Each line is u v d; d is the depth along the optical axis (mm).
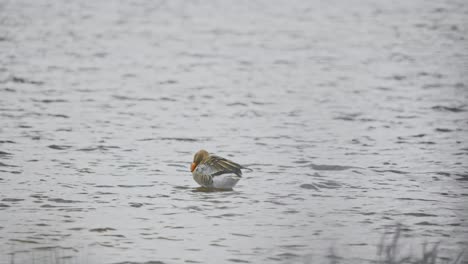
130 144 33000
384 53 63938
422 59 60656
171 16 89438
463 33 76812
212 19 87188
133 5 99812
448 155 31797
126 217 23203
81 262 19406
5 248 20328
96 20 83875
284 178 28031
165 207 24281
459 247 20797
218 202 24906
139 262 19547
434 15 91312
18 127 35500
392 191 26453
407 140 34594
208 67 56094
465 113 40906
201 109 41188
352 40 71688
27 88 45656
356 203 24969
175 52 63312
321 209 24328
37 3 97812
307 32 77188
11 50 61344
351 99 44594
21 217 22969
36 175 27703
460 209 24375
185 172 28812
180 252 20328
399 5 101375
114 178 27609
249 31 77250
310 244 21016
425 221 23156
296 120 38812
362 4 102938
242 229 22250
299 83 49938
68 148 31984
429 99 44625
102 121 37500
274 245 20906
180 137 34594
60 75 50719
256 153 31922
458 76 52719
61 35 71250
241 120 38656
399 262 18953
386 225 22750
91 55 60344
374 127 37375
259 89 47562
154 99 43688
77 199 24953
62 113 39031
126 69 54250
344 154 31828
